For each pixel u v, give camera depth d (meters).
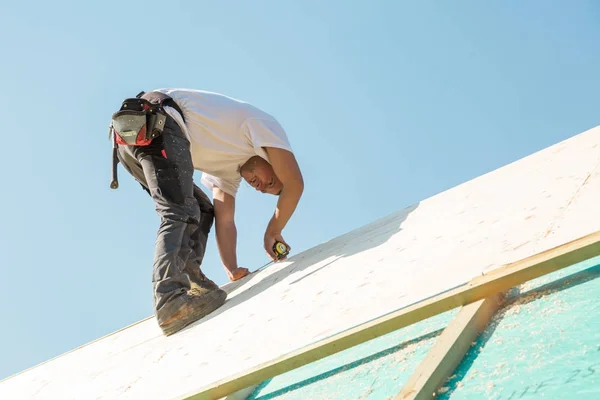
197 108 3.70
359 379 1.58
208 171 3.99
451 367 1.39
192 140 3.69
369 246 3.08
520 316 1.50
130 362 2.93
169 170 3.36
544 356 1.30
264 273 3.80
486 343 1.45
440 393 1.34
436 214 3.10
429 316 1.66
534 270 1.58
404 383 1.45
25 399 3.07
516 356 1.35
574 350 1.28
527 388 1.23
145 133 3.33
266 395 1.76
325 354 1.73
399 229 3.15
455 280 1.93
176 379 2.32
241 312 2.94
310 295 2.63
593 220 1.93
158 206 3.36
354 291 2.37
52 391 3.00
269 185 4.00
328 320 2.14
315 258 3.47
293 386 1.73
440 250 2.40
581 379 1.19
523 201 2.57
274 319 2.51
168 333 3.16
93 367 3.17
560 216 2.14
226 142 3.79
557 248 1.63
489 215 2.60
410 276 2.22
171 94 3.67
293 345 2.04
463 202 3.08
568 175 2.66
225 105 3.78
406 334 1.70
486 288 1.61
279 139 3.81
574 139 3.39
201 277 3.58
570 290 1.51
